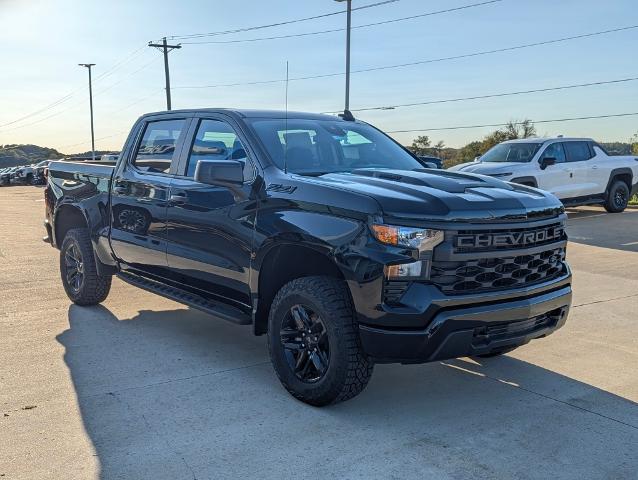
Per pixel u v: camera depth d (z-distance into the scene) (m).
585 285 7.64
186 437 3.55
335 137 5.00
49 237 7.10
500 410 4.00
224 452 3.38
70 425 3.68
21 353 4.99
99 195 6.05
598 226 13.35
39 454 3.33
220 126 4.88
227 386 4.34
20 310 6.37
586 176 14.91
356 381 3.78
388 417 3.87
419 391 4.32
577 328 5.86
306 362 4.01
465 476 3.15
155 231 5.28
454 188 3.94
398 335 3.51
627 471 3.23
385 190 3.79
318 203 3.85
